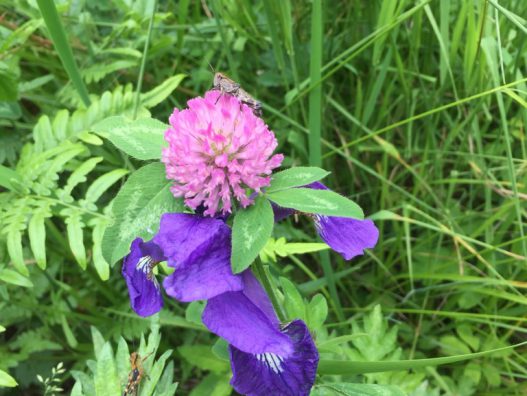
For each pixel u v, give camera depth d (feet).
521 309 0.73
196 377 0.79
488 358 0.71
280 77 0.87
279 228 0.78
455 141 0.83
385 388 0.51
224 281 0.35
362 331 0.72
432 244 0.80
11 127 0.82
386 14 0.67
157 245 0.37
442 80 0.73
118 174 0.67
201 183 0.38
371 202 0.86
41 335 0.77
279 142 0.84
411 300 0.79
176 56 0.92
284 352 0.37
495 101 0.79
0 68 0.74
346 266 0.82
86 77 0.83
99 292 0.82
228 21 0.84
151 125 0.42
